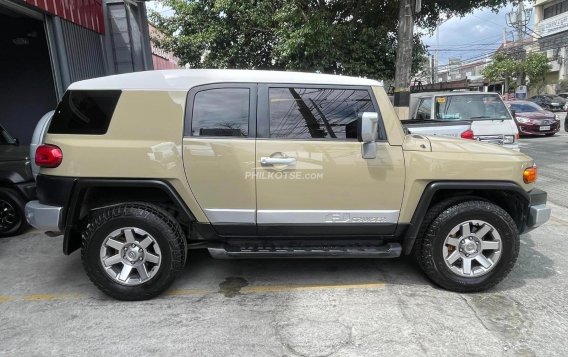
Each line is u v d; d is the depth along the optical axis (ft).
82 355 10.27
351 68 43.01
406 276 14.46
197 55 53.36
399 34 33.78
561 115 92.99
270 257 13.02
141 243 12.67
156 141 12.47
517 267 15.20
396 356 10.11
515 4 41.55
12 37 33.76
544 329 11.19
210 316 11.98
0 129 22.88
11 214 18.90
